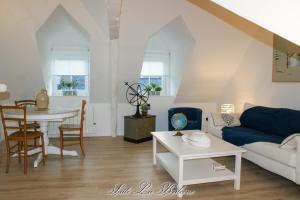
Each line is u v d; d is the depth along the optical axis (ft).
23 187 9.16
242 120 13.85
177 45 17.71
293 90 12.84
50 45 17.25
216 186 9.53
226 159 12.78
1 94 15.71
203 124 19.66
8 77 15.53
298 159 8.44
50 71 17.47
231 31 15.01
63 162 11.98
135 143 15.85
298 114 11.06
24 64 15.01
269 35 14.29
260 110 13.11
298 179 8.48
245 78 16.52
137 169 11.16
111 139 16.93
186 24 14.15
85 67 17.89
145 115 16.79
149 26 14.05
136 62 15.67
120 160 12.40
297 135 8.82
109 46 15.08
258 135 11.30
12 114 11.20
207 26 14.46
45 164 11.64
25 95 16.93
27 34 13.55
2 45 13.78
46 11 13.14
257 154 10.55
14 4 12.41
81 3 13.52
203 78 17.44
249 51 16.03
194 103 19.44
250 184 9.71
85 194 8.68
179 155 8.53
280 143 10.07
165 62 19.08
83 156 12.96
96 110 17.87
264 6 4.87
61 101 17.38
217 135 13.53
